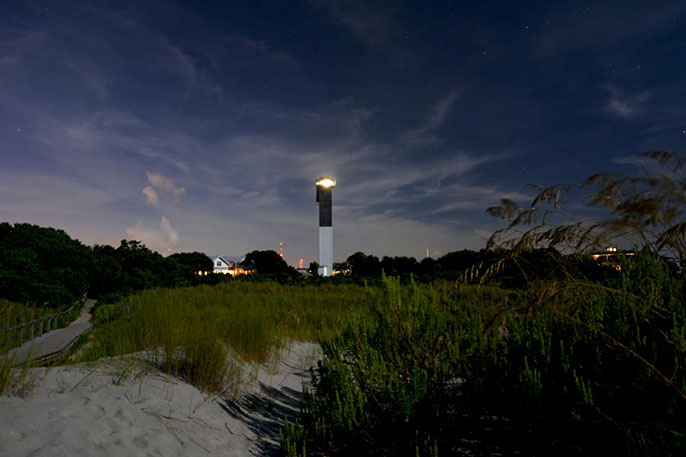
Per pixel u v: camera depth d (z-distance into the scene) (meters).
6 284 22.52
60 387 4.05
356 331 4.20
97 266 38.81
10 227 37.12
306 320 11.45
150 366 5.35
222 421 4.35
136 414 3.80
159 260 48.56
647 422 2.21
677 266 2.66
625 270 2.66
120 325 8.88
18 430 2.93
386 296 4.34
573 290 2.70
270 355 7.56
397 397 3.20
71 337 13.75
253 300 16.44
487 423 3.15
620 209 1.88
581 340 2.86
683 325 2.41
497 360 3.25
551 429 2.65
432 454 2.87
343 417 3.33
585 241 2.39
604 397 2.54
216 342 6.00
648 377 2.42
